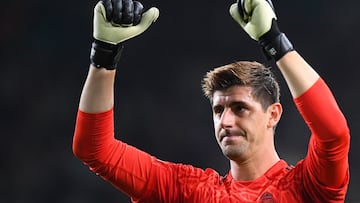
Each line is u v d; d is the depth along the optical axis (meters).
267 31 14.85
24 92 62.09
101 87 15.78
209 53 65.38
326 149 14.95
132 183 16.75
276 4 66.00
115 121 62.03
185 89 63.75
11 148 60.44
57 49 63.56
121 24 15.25
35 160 60.19
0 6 63.00
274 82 16.48
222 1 66.12
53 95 62.41
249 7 14.97
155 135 61.72
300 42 65.50
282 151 57.84
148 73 64.06
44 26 63.69
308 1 65.75
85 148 16.34
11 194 58.88
